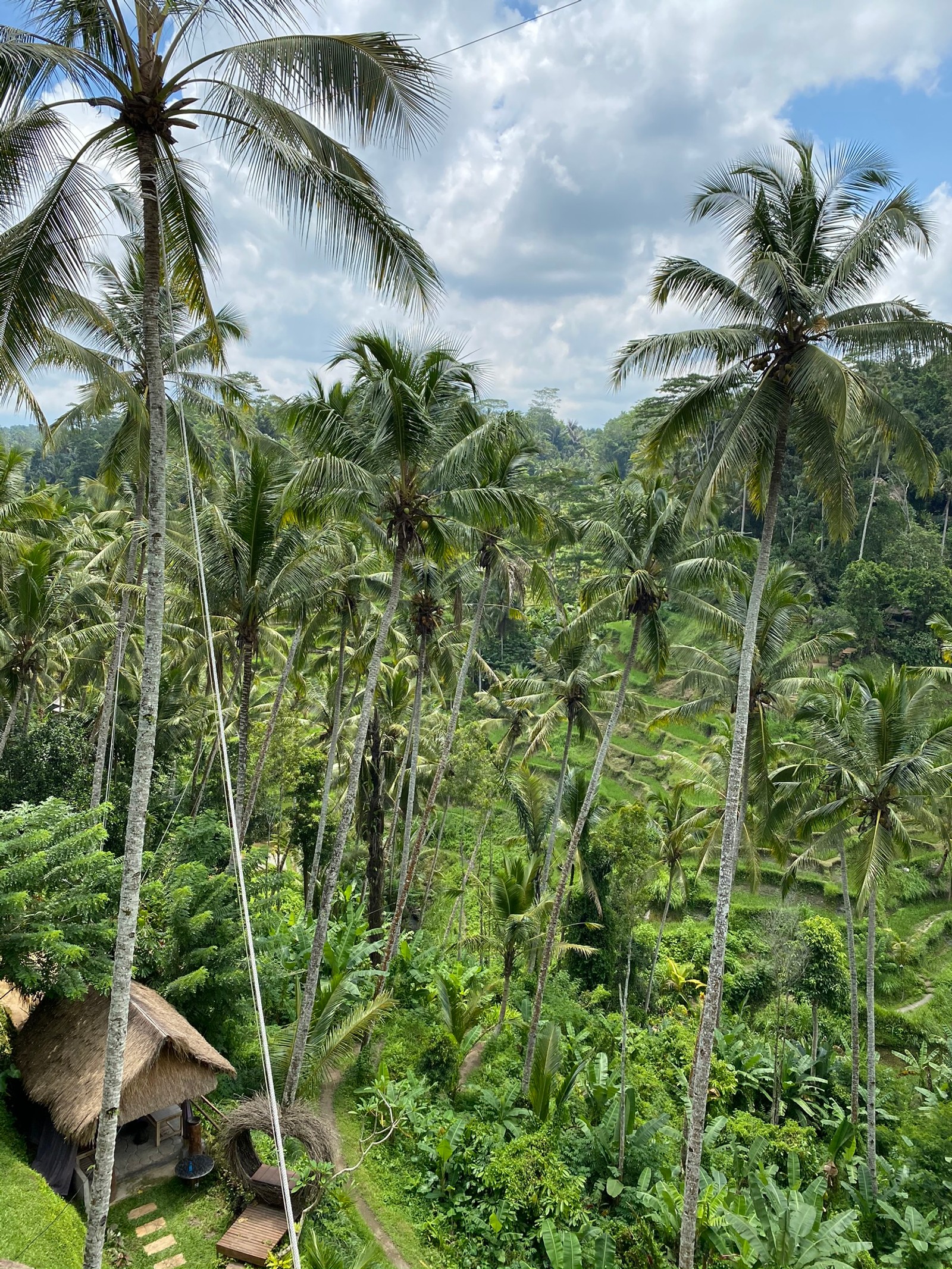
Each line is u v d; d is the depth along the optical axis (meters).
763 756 24.33
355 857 34.03
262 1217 13.49
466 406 19.97
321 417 17.45
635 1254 17.39
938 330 13.86
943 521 62.78
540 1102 20.77
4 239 8.98
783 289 14.22
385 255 10.09
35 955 14.20
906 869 39.81
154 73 9.09
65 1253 11.09
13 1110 14.14
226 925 17.73
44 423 11.65
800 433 15.61
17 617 25.08
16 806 15.99
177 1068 13.66
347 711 34.59
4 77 8.12
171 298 13.52
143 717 9.95
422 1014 23.59
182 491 29.34
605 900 29.61
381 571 26.42
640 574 19.84
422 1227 16.44
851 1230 19.86
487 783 30.81
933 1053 29.69
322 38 8.81
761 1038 29.28
